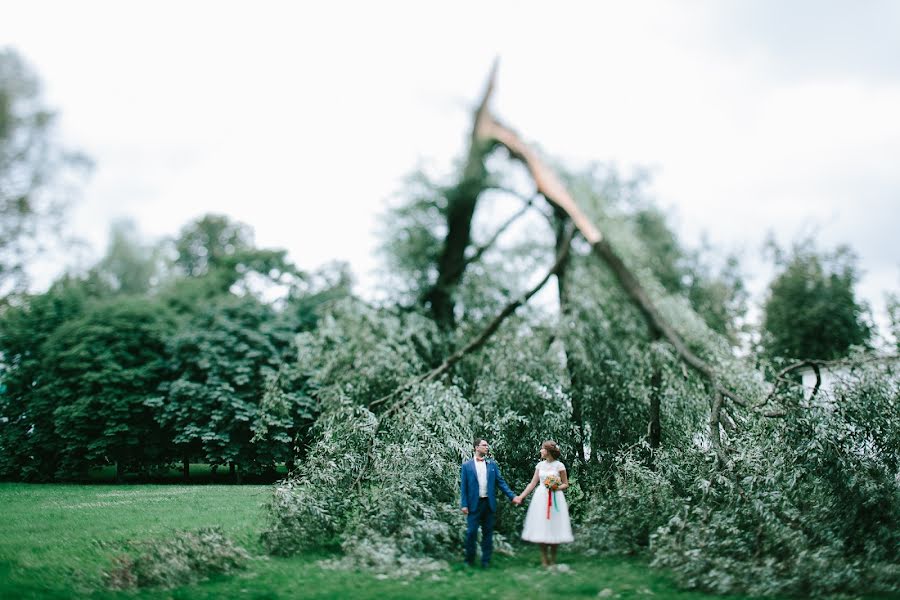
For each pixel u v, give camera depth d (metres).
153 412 22.03
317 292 26.88
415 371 11.48
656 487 7.58
